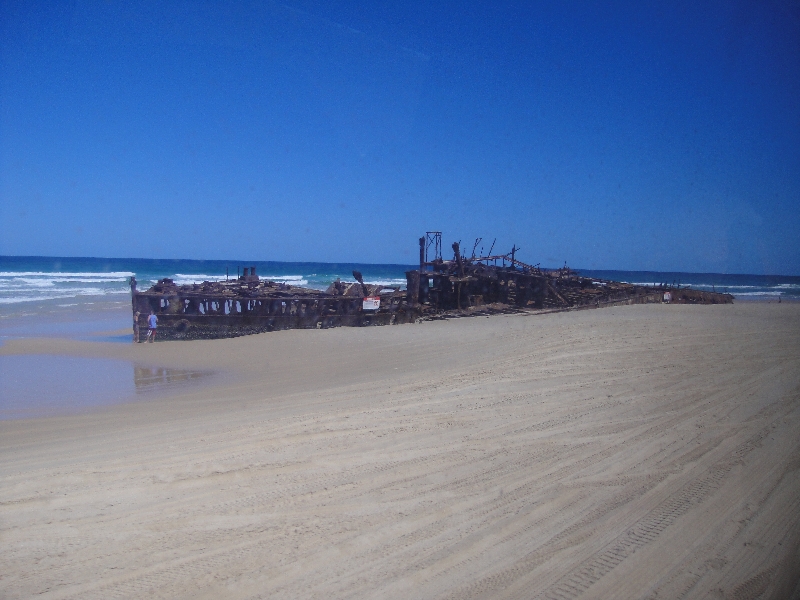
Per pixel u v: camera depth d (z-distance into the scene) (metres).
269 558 3.95
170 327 21.56
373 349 15.38
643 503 4.70
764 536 4.11
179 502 4.90
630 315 19.95
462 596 3.46
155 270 92.88
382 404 8.26
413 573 3.73
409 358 13.20
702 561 3.81
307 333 20.23
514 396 8.27
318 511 4.67
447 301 27.81
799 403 7.54
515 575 3.69
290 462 5.85
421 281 28.12
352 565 3.84
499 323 19.64
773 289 72.06
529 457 5.82
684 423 6.79
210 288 24.70
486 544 4.09
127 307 36.47
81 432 8.00
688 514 4.48
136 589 3.60
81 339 22.14
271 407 8.82
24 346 19.17
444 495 4.94
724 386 8.54
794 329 14.98
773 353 11.19
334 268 134.50
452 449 6.12
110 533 4.35
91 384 12.55
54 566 3.89
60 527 4.46
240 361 15.32
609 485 5.08
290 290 25.92
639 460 5.66
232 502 4.88
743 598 3.39
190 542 4.19
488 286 29.59
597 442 6.22
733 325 15.83
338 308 23.44
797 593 3.40
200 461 5.96
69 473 5.72
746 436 6.26
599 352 11.47
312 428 7.10
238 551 4.05
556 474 5.36
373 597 3.47
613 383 8.87
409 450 6.12
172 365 15.22
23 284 56.09
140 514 4.68
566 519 4.45
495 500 4.82
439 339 16.16
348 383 10.59
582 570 3.73
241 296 23.05
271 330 22.47
